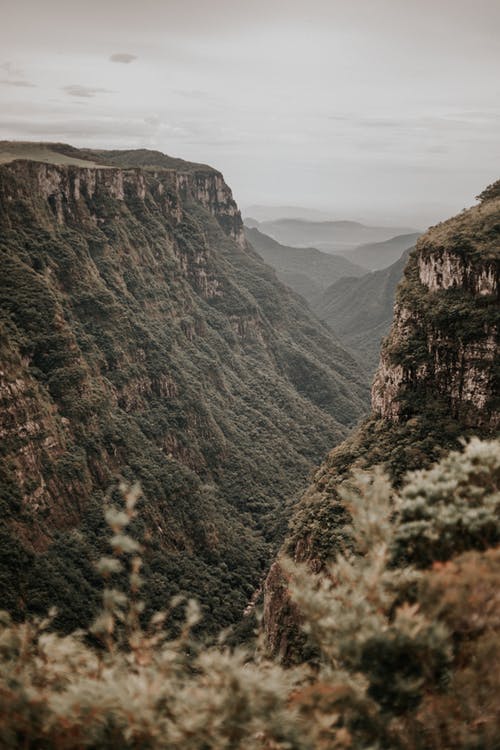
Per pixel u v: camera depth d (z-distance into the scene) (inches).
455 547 712.4
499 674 582.2
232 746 522.9
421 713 579.2
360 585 645.3
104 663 595.2
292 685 622.2
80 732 521.0
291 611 1697.8
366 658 586.2
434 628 580.7
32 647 616.1
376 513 724.7
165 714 530.0
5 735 513.3
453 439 1895.9
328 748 526.0
